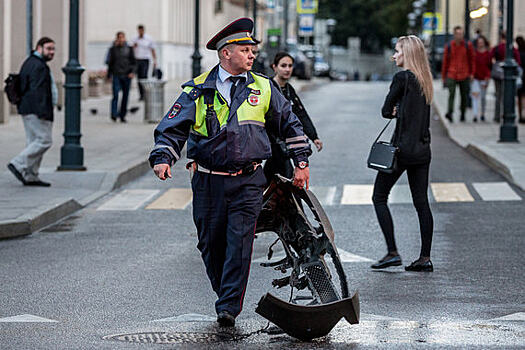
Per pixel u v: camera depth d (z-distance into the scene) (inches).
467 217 916.6
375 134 1761.8
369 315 539.5
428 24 4773.6
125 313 549.6
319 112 2266.2
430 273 672.4
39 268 693.9
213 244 514.0
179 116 500.1
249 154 498.6
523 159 1249.4
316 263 497.7
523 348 458.6
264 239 816.3
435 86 3184.1
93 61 3499.0
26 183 1069.8
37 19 2064.5
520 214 930.1
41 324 522.0
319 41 6830.7
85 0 2519.7
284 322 468.1
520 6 2571.4
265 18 5866.1
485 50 1839.3
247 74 508.7
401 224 885.8
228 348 464.4
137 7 3474.4
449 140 1635.1
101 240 815.7
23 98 1045.2
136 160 1289.4
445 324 513.7
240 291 502.3
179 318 534.0
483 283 636.1
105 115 2044.8
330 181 1178.6
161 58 3486.7
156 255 745.6
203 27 4323.3
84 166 1198.3
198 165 507.2
